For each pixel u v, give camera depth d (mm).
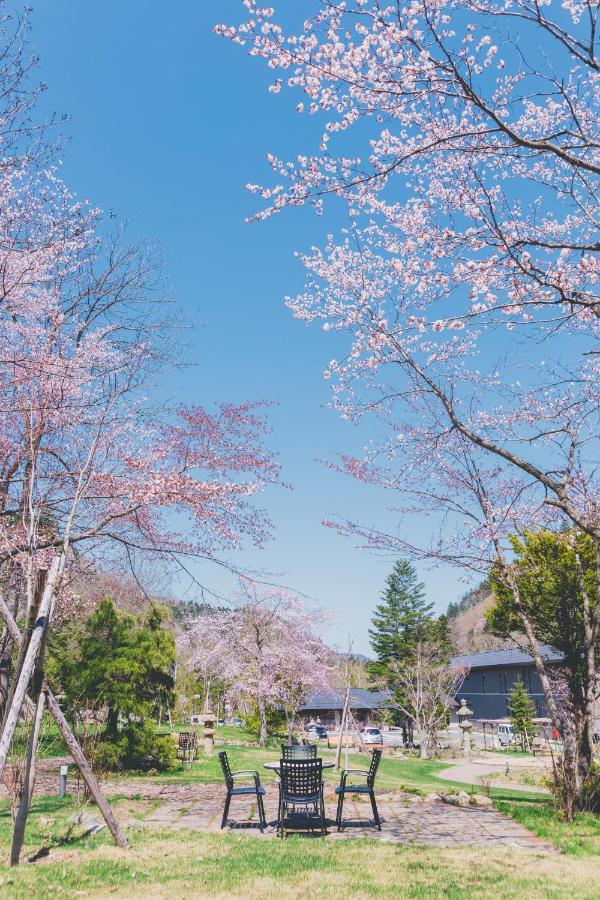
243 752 24156
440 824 9070
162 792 12711
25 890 5457
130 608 18516
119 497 10664
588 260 7438
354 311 9547
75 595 11469
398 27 6480
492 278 6988
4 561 9570
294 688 30469
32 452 7797
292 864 6418
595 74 7996
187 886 5625
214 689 38906
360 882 5719
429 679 38375
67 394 9875
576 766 10344
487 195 8227
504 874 6039
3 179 8828
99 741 16375
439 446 11531
